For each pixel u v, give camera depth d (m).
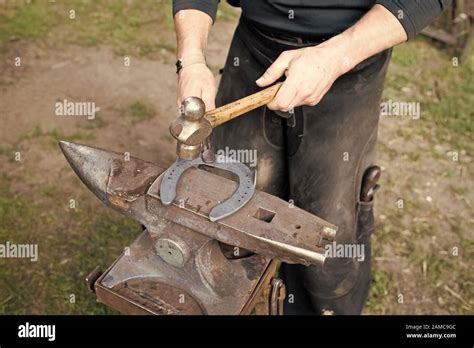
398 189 2.87
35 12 3.84
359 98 1.70
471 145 3.15
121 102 3.23
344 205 1.86
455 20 3.69
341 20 1.57
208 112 1.33
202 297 1.41
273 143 1.84
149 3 4.05
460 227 2.71
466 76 3.61
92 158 1.45
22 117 3.06
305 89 1.40
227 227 1.29
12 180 2.73
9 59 3.45
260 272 1.46
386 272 2.50
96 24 3.81
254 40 1.71
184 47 1.59
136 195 1.38
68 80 3.34
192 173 1.38
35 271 2.40
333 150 1.76
